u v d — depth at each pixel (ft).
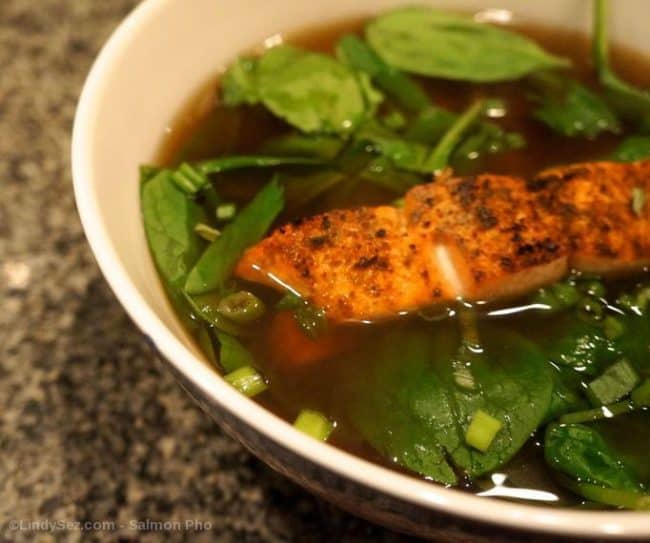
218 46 1.08
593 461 0.85
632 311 0.94
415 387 0.88
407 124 1.07
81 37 1.30
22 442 0.96
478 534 0.74
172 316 0.91
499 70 1.12
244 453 0.97
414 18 1.14
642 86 1.14
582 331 0.92
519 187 0.96
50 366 1.01
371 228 0.93
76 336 1.03
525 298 0.94
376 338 0.92
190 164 1.02
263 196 0.99
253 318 0.92
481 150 1.06
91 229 0.82
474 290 0.92
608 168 0.97
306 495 0.95
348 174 1.02
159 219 0.96
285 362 0.91
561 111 1.09
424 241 0.93
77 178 0.85
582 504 0.83
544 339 0.92
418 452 0.85
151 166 0.99
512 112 1.10
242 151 1.04
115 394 1.00
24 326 1.04
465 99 1.11
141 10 0.98
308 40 1.15
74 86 1.25
